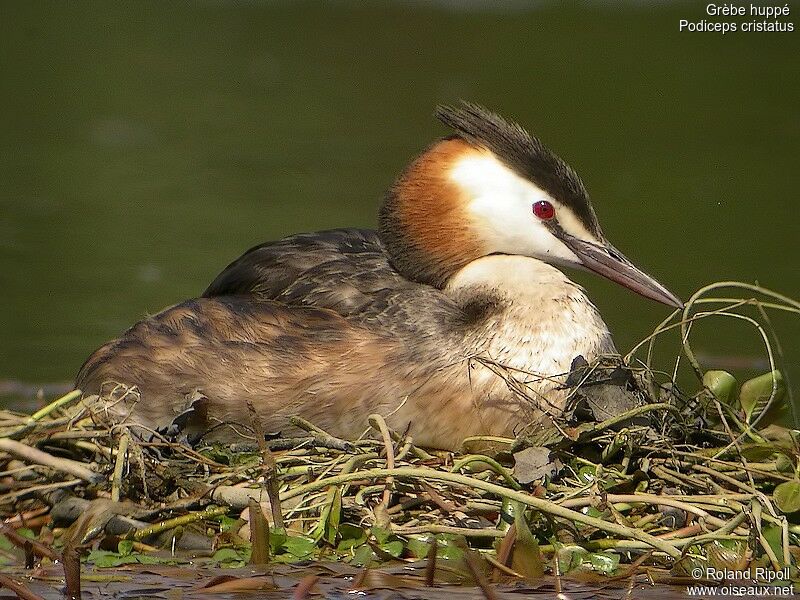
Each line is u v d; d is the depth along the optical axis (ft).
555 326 35.70
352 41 106.42
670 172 72.69
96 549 30.94
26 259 57.62
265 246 39.88
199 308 37.76
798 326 51.47
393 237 38.47
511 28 108.17
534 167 37.91
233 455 34.01
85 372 38.22
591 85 91.45
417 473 30.73
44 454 31.91
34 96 89.56
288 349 35.94
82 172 72.43
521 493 30.19
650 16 112.06
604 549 30.35
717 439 34.73
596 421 34.27
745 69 96.17
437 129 82.12
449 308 36.47
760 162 74.64
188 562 30.42
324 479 31.04
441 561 29.48
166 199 67.31
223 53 103.30
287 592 28.68
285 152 76.79
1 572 29.96
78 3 120.47
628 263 38.17
